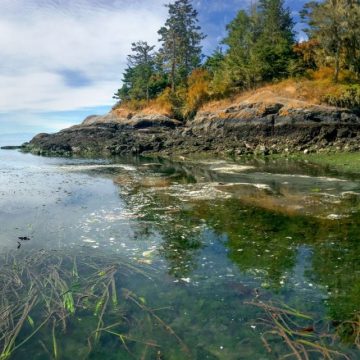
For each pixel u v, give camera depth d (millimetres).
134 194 17688
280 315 6539
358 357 5430
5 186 20875
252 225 11945
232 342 5918
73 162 36906
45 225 12391
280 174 22188
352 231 10977
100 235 11273
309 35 45844
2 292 7512
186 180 21734
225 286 7809
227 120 40812
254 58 47031
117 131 55125
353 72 41188
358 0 38500
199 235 11133
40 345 5918
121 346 5875
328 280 7996
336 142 33094
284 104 37750
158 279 8180
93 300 7234
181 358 5566
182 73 65188
